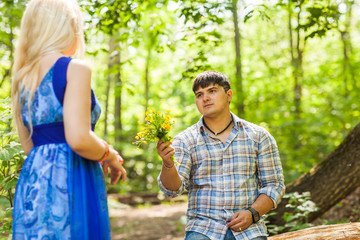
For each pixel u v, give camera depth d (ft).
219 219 6.77
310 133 31.19
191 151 7.13
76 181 4.58
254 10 12.58
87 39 14.35
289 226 11.50
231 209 6.82
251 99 34.55
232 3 13.26
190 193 7.25
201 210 6.93
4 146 7.41
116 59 32.94
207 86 7.09
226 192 6.85
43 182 4.47
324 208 12.59
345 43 34.63
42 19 4.75
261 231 6.82
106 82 50.14
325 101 34.47
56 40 4.75
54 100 4.53
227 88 7.24
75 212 4.48
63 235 4.35
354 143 12.00
